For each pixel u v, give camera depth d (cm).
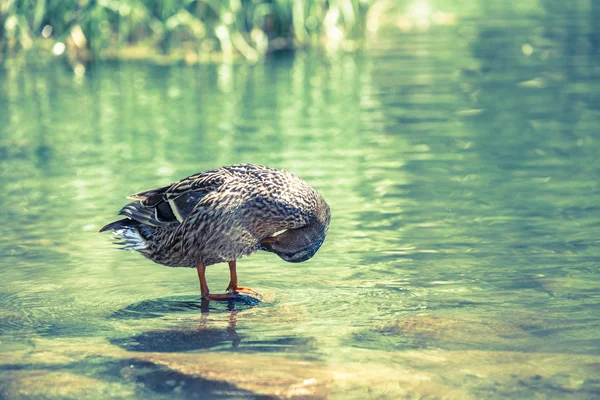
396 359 492
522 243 724
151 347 519
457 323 550
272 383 459
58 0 1756
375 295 612
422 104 1365
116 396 447
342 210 832
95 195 896
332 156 1045
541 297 598
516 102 1360
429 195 880
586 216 796
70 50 1852
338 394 445
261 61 1777
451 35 2052
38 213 840
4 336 541
